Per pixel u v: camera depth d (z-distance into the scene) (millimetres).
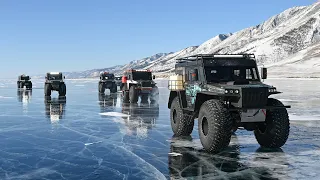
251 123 6871
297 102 17578
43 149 7152
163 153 6719
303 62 143625
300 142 7656
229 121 6309
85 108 15820
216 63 7422
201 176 5184
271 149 6996
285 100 18812
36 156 6547
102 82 28703
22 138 8391
